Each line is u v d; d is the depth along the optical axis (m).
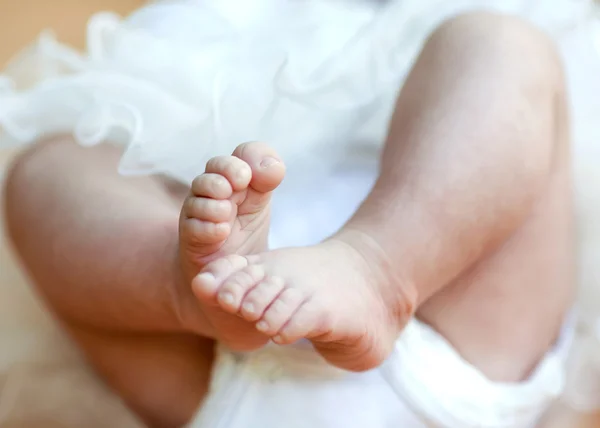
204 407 0.54
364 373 0.53
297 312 0.46
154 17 0.62
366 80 0.58
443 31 0.56
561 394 0.61
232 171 0.44
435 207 0.51
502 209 0.52
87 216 0.54
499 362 0.55
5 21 0.98
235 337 0.49
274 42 0.58
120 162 0.54
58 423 0.63
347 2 0.74
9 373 0.65
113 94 0.56
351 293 0.48
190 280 0.48
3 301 0.68
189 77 0.56
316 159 0.58
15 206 0.57
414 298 0.51
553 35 0.63
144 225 0.53
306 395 0.52
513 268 0.55
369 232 0.51
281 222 0.56
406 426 0.53
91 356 0.59
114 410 0.64
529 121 0.53
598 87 0.63
